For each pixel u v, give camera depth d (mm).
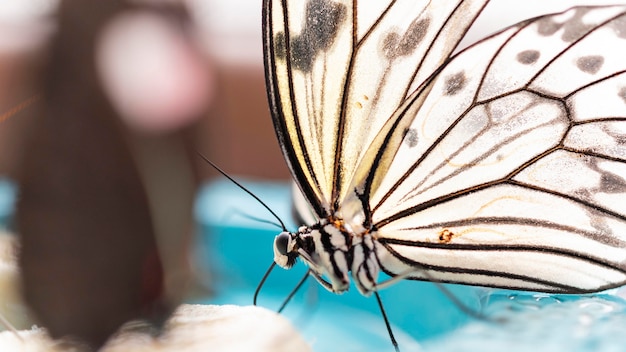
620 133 283
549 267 289
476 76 281
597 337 268
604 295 289
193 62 317
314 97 278
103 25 298
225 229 347
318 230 281
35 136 295
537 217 288
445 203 286
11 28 371
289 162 279
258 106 476
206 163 323
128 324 290
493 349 265
